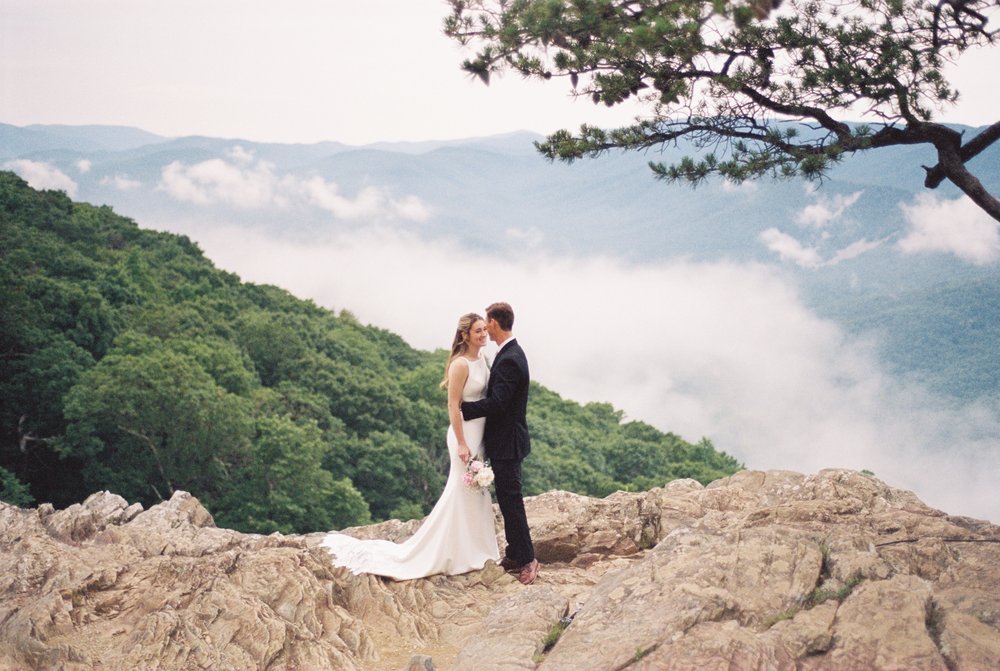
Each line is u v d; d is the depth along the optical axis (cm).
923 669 397
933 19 747
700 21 693
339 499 4769
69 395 4069
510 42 735
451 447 672
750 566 491
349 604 632
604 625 458
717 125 769
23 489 3475
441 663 562
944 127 734
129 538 667
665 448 11338
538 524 789
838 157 717
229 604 557
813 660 412
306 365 7425
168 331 6200
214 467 4450
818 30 736
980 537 552
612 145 796
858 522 592
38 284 5059
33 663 493
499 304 659
